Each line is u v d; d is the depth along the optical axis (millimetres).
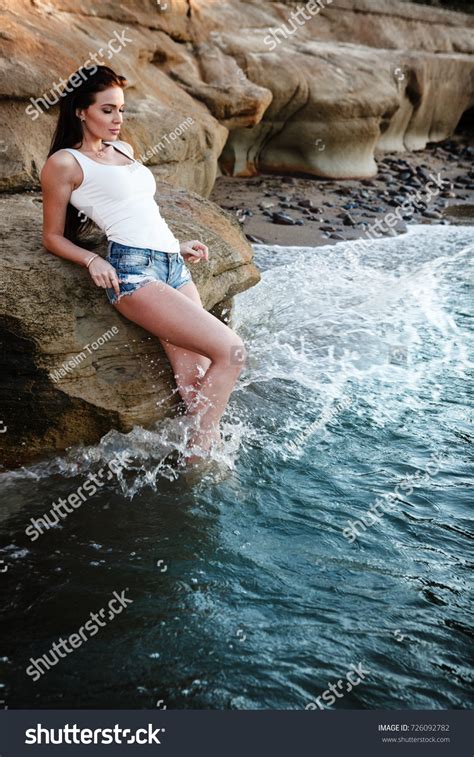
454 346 5938
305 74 10391
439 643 3088
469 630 3162
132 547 3561
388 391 5172
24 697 2785
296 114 10523
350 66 11070
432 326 6301
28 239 4324
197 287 4629
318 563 3521
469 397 5133
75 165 3891
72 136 3971
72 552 3510
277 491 4031
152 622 3125
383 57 11930
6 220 4523
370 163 11398
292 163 10945
